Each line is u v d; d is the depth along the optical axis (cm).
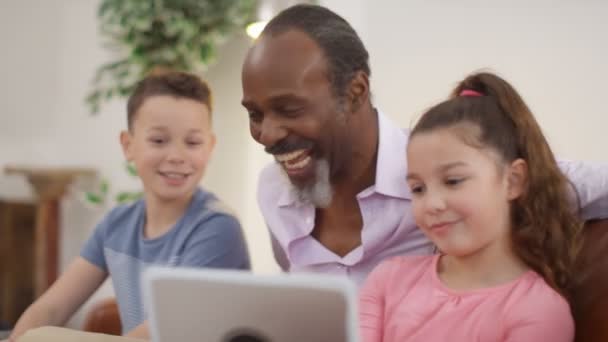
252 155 323
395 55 248
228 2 303
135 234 157
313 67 115
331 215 135
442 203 102
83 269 162
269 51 116
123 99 365
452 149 102
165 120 149
